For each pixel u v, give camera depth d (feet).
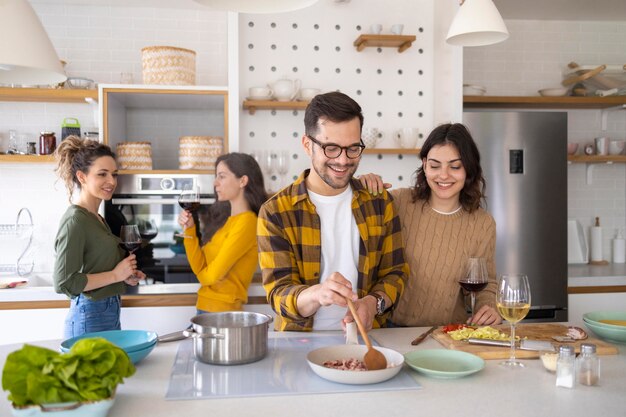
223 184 9.92
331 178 5.67
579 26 13.99
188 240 10.04
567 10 13.17
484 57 13.78
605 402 3.96
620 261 13.91
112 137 11.21
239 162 9.92
